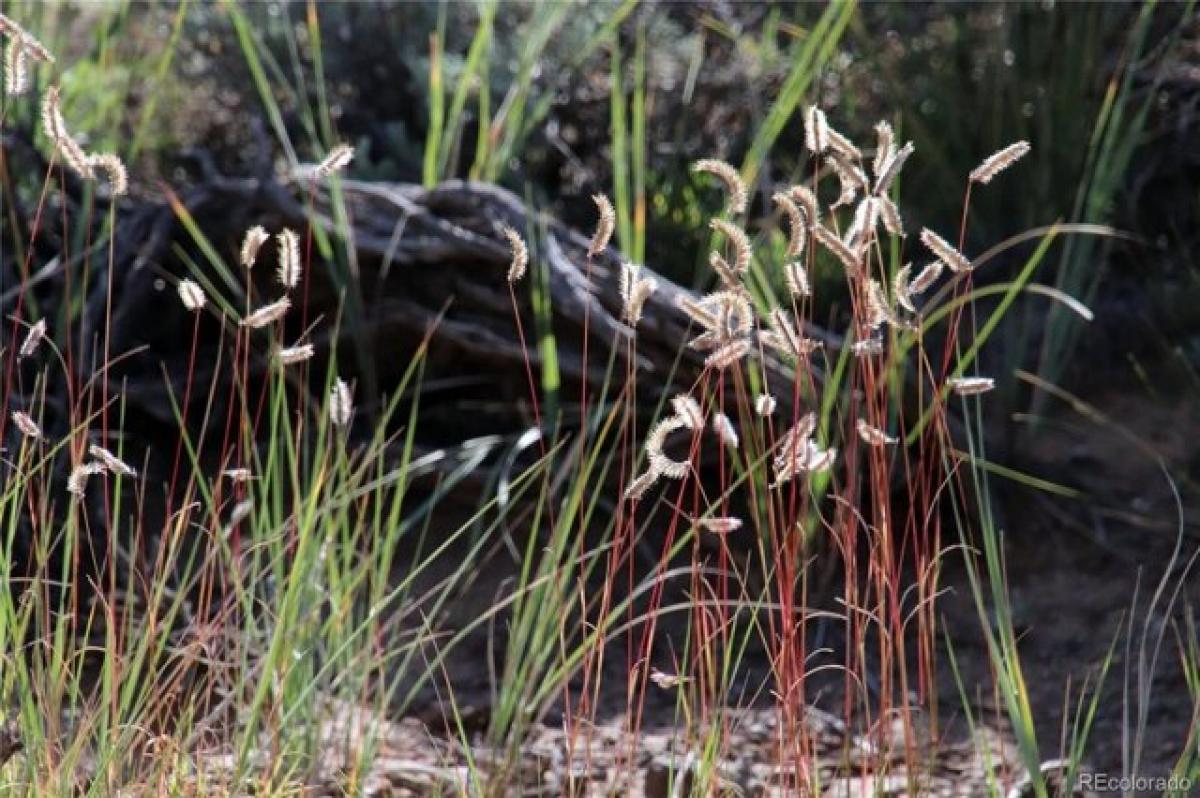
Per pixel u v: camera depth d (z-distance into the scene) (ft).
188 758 9.82
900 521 14.73
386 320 15.42
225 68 20.45
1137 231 18.74
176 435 15.67
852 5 16.97
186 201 15.70
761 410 8.66
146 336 15.90
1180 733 11.93
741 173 18.49
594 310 14.65
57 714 9.46
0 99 15.81
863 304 8.82
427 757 11.64
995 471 15.03
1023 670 12.99
